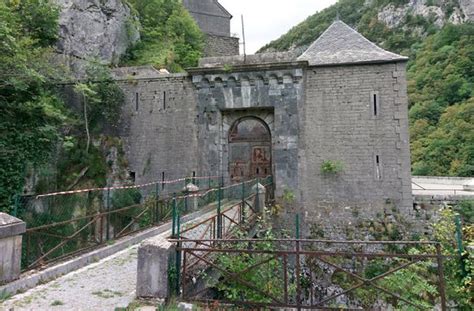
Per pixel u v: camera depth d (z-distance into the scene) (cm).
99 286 579
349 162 1582
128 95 1853
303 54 1783
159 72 2191
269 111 1727
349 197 1569
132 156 1814
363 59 1608
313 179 1612
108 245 838
